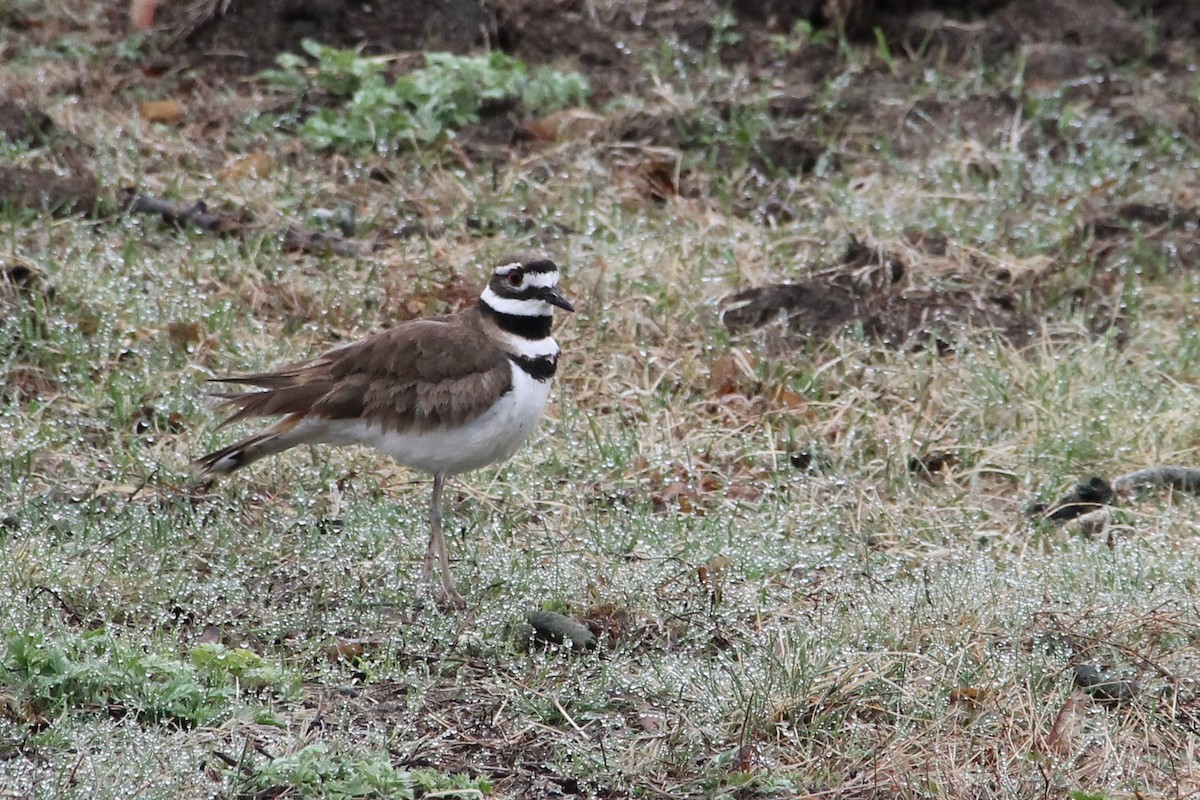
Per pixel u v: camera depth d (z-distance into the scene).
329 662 9.36
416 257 14.94
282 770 7.91
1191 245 15.85
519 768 8.36
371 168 16.59
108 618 9.58
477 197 16.08
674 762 8.34
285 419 10.31
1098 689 9.10
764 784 8.17
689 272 14.75
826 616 9.80
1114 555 10.70
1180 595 10.11
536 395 10.46
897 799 8.12
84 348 12.93
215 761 8.07
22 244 14.19
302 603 10.05
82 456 11.82
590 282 14.56
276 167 16.44
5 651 8.81
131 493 11.42
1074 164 17.36
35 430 11.96
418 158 16.86
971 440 12.76
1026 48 19.50
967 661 9.27
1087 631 9.62
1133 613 9.80
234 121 17.36
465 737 8.63
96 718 8.36
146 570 10.13
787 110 18.17
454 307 14.16
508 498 11.77
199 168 16.30
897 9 20.08
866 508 11.77
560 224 15.77
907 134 17.88
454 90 17.55
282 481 11.82
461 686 9.15
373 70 17.78
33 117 16.23
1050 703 8.82
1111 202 16.81
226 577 10.19
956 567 10.63
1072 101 18.75
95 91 17.73
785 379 13.36
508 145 17.36
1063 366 13.42
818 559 10.80
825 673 9.00
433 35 18.92
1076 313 14.59
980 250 15.64
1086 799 7.98
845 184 16.92
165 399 12.58
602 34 19.36
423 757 8.33
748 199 16.73
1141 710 8.80
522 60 19.12
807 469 12.36
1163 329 14.41
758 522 11.44
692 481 12.16
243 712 8.53
